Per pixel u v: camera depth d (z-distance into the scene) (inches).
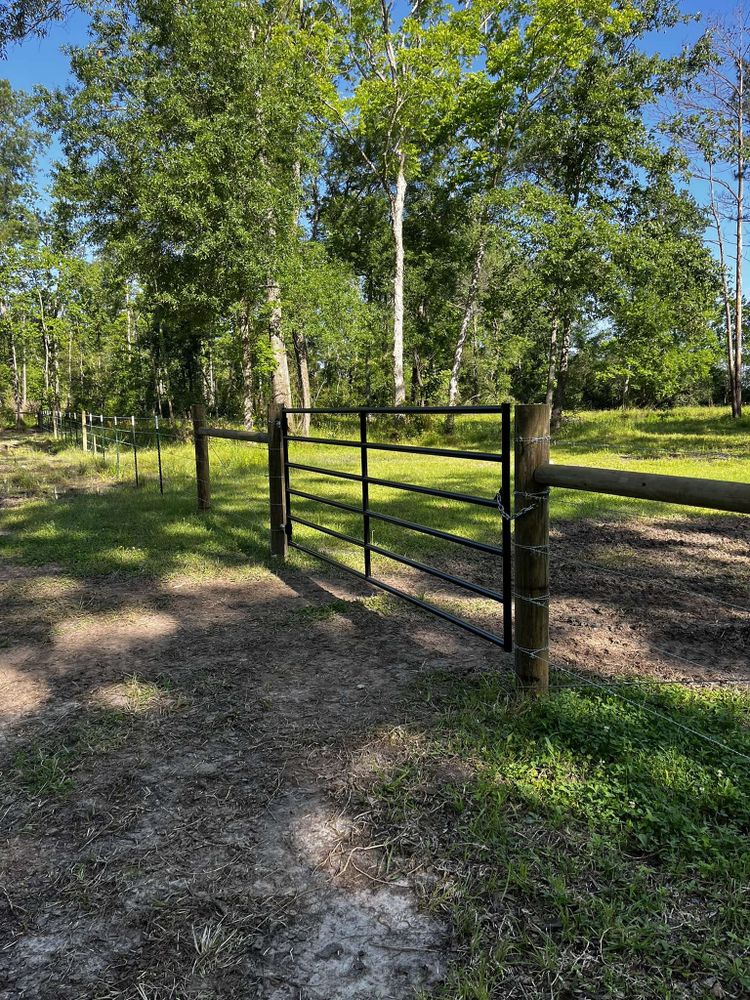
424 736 105.0
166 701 122.3
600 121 783.7
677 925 65.9
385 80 751.7
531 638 112.3
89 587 199.5
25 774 98.1
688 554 227.3
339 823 84.8
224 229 582.2
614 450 574.9
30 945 67.1
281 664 138.9
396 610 173.0
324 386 1659.7
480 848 78.1
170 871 77.3
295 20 726.5
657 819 79.6
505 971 61.3
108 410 1226.6
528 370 1227.2
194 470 465.1
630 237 744.3
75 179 647.8
